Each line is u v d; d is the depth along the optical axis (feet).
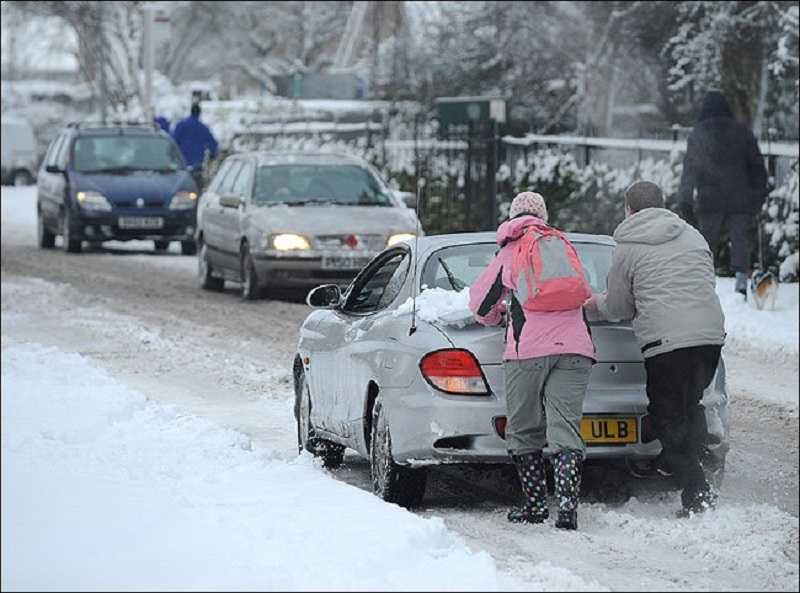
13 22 530.68
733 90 268.82
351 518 70.95
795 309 161.99
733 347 141.28
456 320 78.02
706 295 77.61
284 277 176.86
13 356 135.74
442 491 86.02
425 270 83.61
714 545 70.69
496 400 76.69
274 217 178.29
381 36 520.83
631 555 69.41
